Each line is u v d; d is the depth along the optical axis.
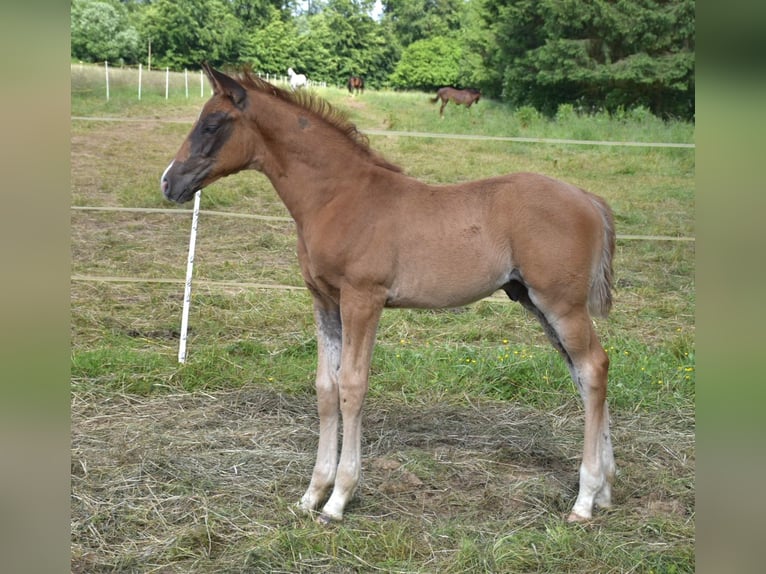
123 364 5.43
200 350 5.79
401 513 3.71
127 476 3.96
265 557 3.30
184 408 4.94
